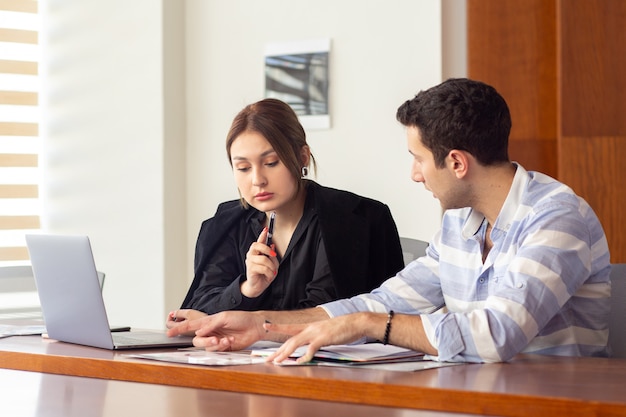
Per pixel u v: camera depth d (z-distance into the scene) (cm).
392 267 315
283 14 498
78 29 527
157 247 511
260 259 282
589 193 431
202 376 190
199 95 521
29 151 532
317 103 488
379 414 159
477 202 242
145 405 172
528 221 233
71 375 214
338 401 171
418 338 210
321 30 488
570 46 431
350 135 481
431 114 233
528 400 154
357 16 479
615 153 429
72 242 235
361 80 478
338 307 260
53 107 533
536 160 442
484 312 211
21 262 519
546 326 241
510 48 443
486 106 232
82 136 527
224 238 316
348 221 303
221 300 292
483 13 445
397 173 469
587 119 432
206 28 519
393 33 470
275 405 168
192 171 523
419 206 463
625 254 427
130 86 516
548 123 441
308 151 300
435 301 271
